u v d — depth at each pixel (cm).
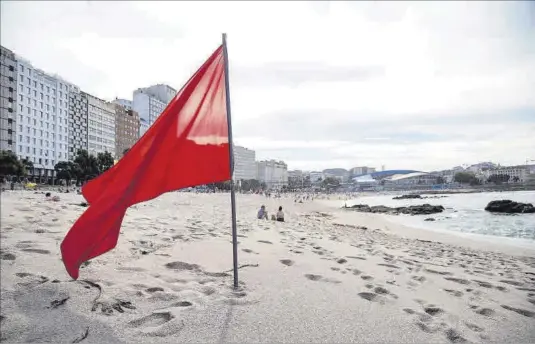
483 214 2997
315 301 363
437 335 291
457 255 819
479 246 1057
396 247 953
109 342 266
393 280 471
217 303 348
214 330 290
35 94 8131
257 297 369
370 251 778
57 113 8806
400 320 320
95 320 301
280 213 1786
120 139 11938
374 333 291
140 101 14262
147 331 285
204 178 365
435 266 603
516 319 327
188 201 3216
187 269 477
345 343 273
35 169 8119
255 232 917
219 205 2906
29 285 366
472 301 382
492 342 279
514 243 918
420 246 1045
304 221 2109
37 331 278
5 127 7306
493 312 344
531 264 609
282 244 740
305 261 558
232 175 394
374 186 18512
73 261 298
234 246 401
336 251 707
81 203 1602
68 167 7831
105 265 461
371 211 4262
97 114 10494
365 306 353
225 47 401
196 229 889
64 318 302
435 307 358
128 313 319
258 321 308
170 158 351
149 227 855
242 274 461
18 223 732
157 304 342
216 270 475
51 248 512
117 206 321
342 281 445
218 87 392
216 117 385
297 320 313
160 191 337
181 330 288
